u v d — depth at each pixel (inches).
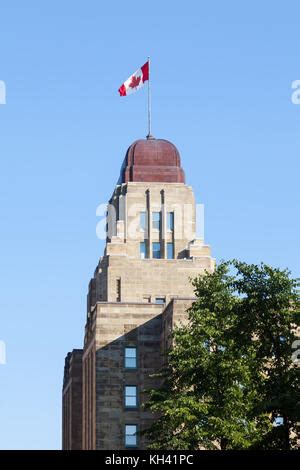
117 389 6008.9
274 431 3659.0
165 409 4055.1
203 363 4055.1
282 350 3826.3
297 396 3604.8
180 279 6904.5
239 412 4001.0
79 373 7071.9
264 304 3843.5
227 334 3907.5
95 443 5954.7
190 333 4205.2
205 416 4042.8
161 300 6884.8
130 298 6860.2
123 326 6077.8
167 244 7170.3
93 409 6092.5
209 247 7071.9
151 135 7470.5
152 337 6082.7
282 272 3880.4
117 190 7327.8
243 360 4005.9
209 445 4015.8
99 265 6978.4
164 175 7322.8
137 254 7140.8
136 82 6796.3
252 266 3895.2
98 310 6087.6
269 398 3698.3
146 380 6033.5
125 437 5949.8
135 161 7357.3
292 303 3875.5
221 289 4242.1
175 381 4281.5
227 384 4033.0
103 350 6048.2
